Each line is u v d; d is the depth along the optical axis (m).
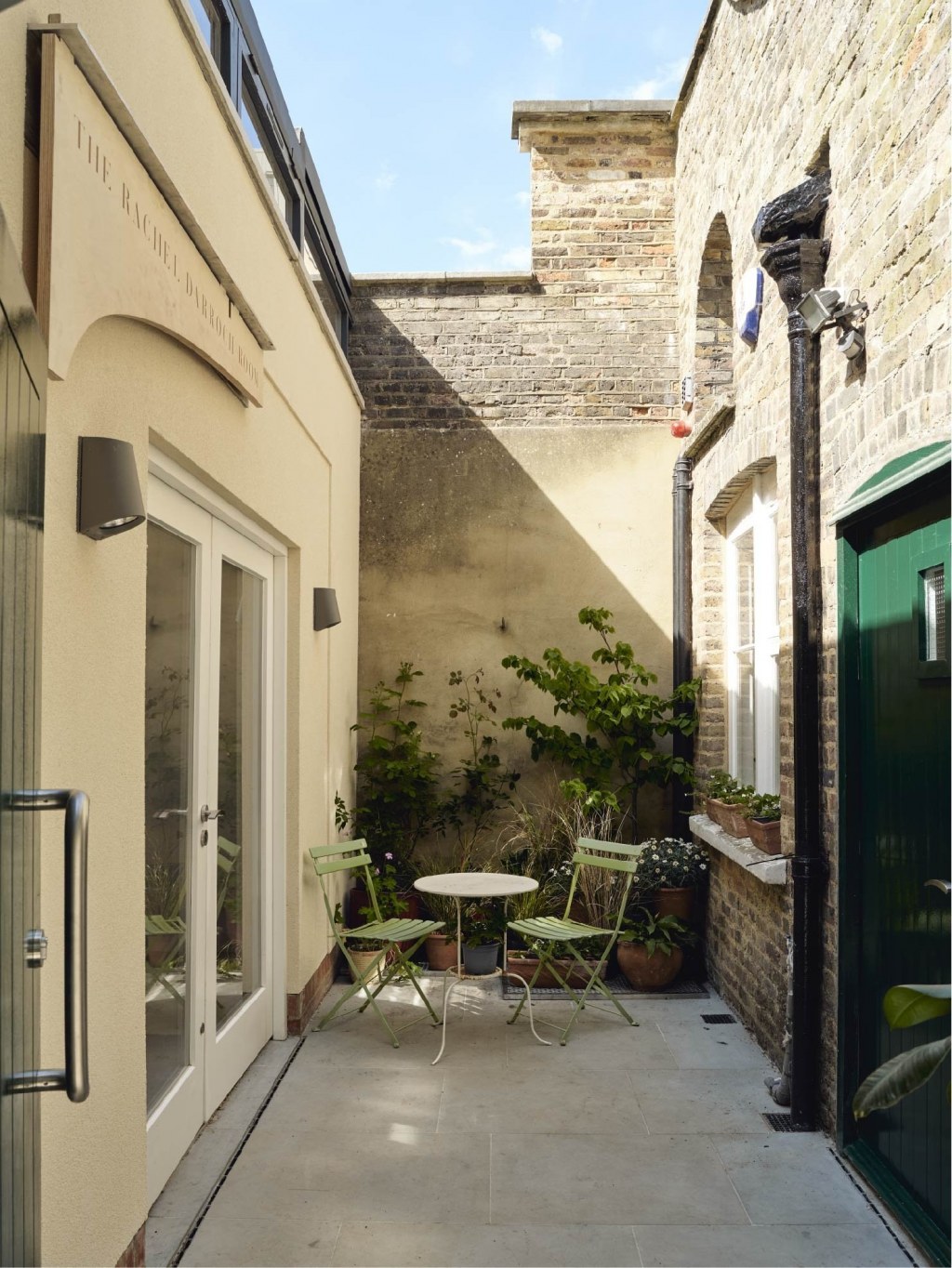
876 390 3.28
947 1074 2.84
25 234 2.02
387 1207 3.25
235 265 3.77
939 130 2.75
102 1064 2.52
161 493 3.33
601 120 7.38
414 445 7.29
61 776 2.29
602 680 7.08
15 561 1.41
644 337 7.32
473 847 7.00
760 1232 3.10
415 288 7.40
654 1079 4.39
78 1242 2.34
